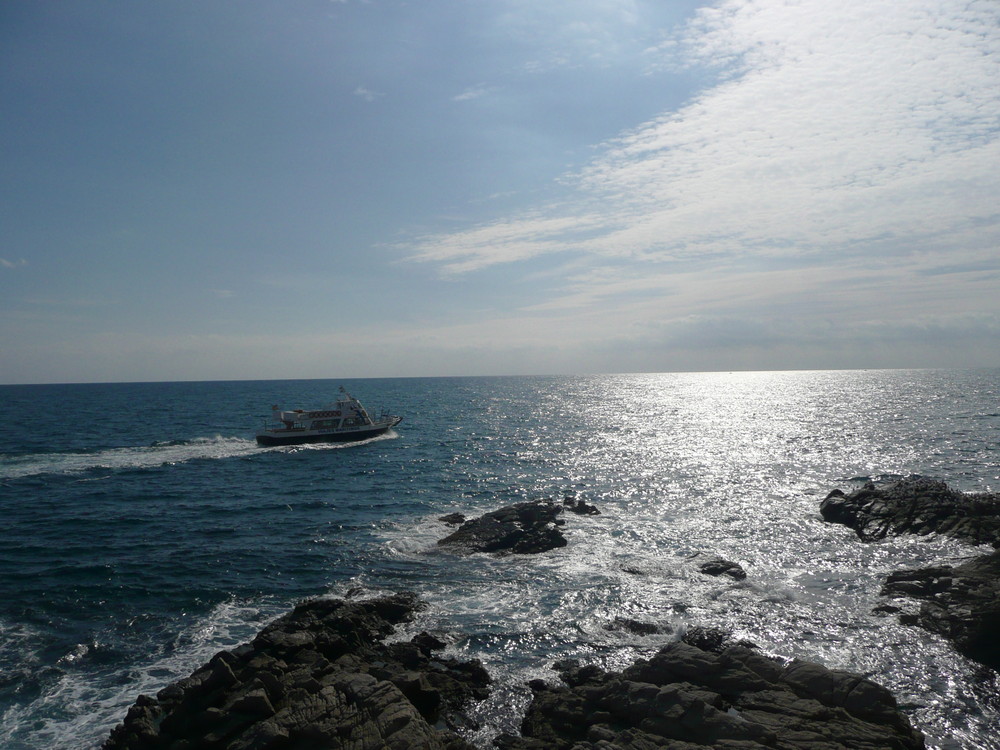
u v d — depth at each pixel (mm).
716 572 30547
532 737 17766
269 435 75375
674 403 156000
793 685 18422
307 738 16484
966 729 18109
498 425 102125
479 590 28891
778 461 61812
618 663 22172
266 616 26375
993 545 32344
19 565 32500
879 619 25125
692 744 15742
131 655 22969
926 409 113125
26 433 92000
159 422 110688
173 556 33969
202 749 16391
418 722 16797
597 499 46844
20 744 17812
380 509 44594
